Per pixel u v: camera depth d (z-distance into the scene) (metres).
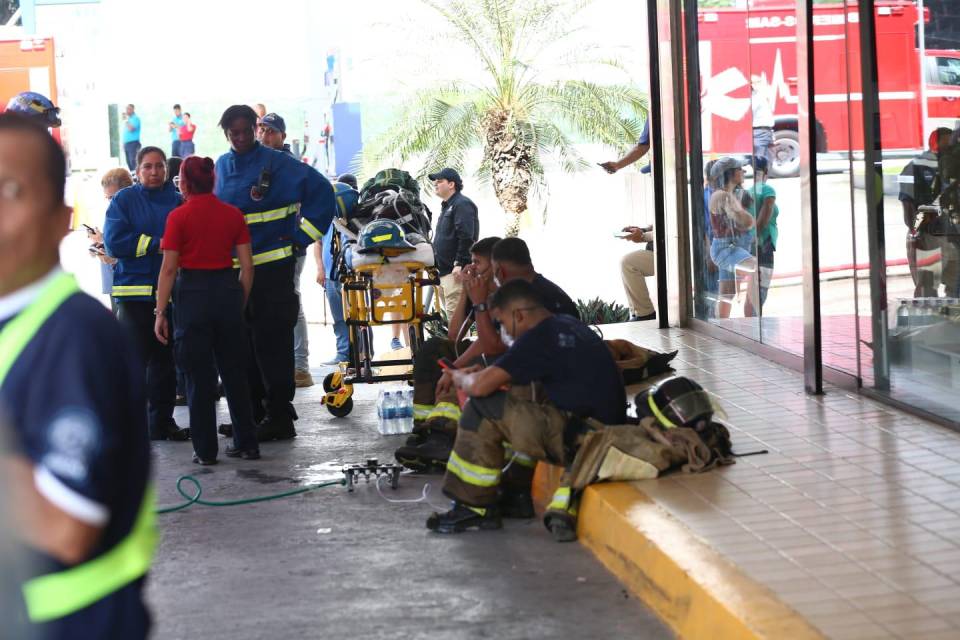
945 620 4.16
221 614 5.16
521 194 20.61
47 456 2.19
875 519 5.33
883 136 7.52
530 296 6.18
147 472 2.41
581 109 20.53
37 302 2.28
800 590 4.48
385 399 9.12
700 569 4.72
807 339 8.02
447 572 5.61
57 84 19.97
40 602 2.24
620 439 6.03
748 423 7.27
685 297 11.23
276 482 7.65
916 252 7.31
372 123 31.86
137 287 9.09
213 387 8.19
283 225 9.00
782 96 8.91
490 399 6.18
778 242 9.16
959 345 6.88
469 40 20.39
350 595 5.34
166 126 37.25
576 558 5.73
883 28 7.47
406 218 9.38
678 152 11.07
